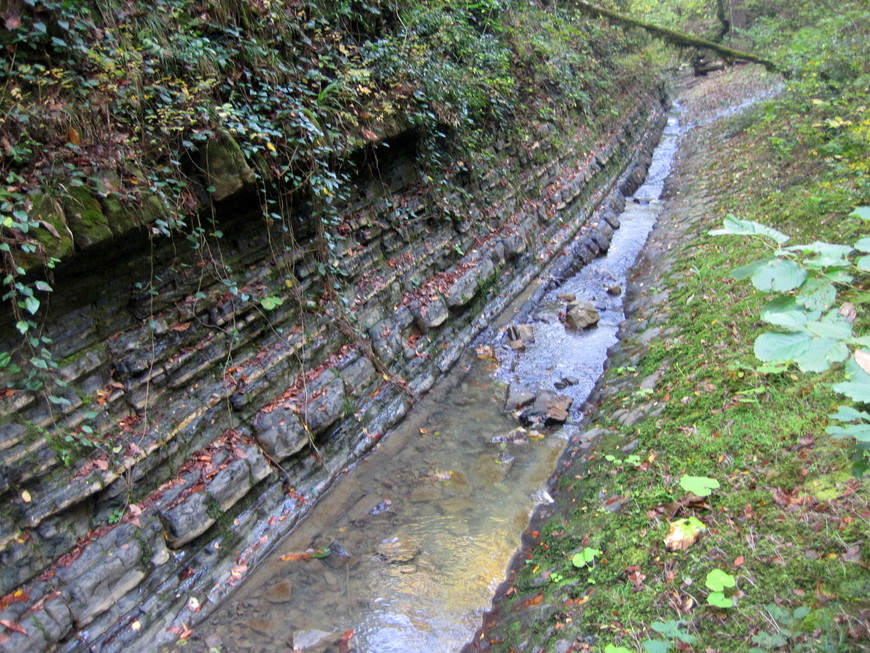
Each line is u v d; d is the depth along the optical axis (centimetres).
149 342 417
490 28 1008
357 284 602
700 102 1922
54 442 357
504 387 645
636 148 1501
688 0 2425
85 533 366
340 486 506
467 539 449
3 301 337
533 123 1034
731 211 873
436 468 527
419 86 679
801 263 180
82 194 359
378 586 414
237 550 429
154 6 441
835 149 822
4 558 328
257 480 450
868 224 597
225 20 488
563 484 484
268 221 479
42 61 378
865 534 286
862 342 156
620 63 1639
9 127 340
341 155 554
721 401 453
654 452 441
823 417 383
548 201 991
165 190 405
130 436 395
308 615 395
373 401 568
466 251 769
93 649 346
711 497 364
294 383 507
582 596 349
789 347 160
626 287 868
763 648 254
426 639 374
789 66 1409
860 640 238
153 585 381
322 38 588
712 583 289
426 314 658
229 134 440
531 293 845
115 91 388
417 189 709
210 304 459
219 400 449
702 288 666
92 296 389
